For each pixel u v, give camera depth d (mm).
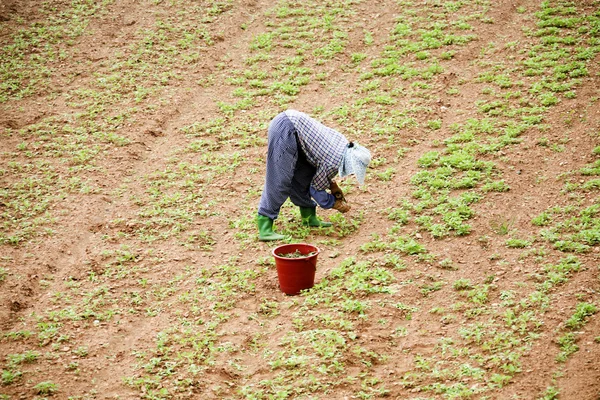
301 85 16844
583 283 8789
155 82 17281
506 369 7348
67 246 10945
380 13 20672
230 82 17234
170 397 7395
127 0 22344
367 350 8039
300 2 21891
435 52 17766
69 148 14328
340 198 11008
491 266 9633
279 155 10336
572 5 19547
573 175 11859
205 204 12227
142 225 11547
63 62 18422
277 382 7559
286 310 9047
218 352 8180
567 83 15242
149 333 8664
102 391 7539
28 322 8883
